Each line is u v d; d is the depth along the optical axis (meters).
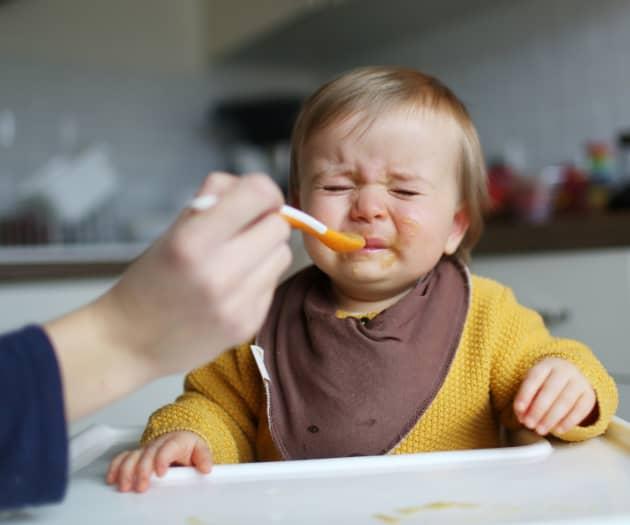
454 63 2.56
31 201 2.57
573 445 0.64
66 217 2.56
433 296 0.81
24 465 0.40
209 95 3.02
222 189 0.46
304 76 3.17
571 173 2.00
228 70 3.06
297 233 1.04
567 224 1.66
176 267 0.41
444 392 0.77
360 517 0.46
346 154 0.79
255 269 0.44
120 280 0.43
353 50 2.96
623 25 2.04
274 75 3.13
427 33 2.66
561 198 1.97
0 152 2.70
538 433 0.64
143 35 2.93
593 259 1.64
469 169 0.86
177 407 0.79
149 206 2.88
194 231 0.41
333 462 0.58
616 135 2.07
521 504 0.48
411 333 0.78
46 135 2.77
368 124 0.79
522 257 1.73
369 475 0.56
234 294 0.43
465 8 2.38
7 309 1.71
